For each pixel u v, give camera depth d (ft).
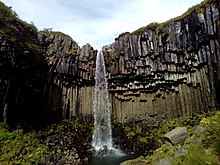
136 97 87.71
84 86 89.40
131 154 69.82
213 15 66.03
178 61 77.20
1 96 63.16
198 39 70.95
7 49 61.93
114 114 88.94
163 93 83.41
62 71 82.07
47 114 76.84
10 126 63.62
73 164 57.36
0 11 66.85
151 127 79.46
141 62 82.53
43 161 53.06
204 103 71.97
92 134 81.82
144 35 82.94
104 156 67.31
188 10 77.41
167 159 43.06
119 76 87.04
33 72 72.84
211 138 40.32
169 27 78.69
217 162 35.04
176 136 51.13
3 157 51.13
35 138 62.80
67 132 74.08
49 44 84.17
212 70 67.67
